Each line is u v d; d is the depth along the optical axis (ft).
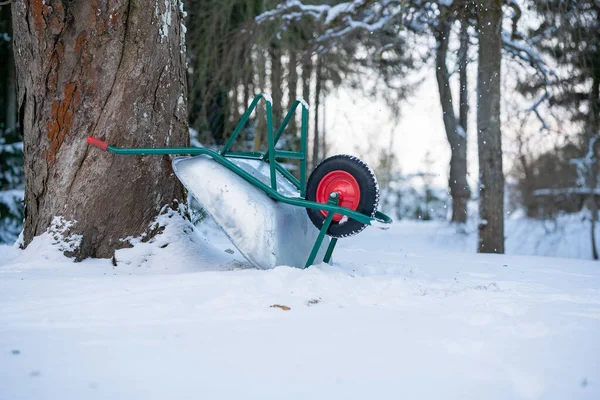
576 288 14.46
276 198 14.84
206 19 53.42
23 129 18.31
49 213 17.29
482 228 36.24
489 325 9.35
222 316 9.83
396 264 19.85
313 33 50.62
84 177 17.08
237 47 48.62
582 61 38.52
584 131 44.37
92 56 17.17
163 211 17.71
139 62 17.31
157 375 6.82
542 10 35.01
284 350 7.80
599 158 53.57
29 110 17.74
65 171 17.19
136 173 17.28
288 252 14.88
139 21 17.29
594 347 8.23
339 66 53.88
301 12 44.37
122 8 17.13
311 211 14.76
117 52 17.19
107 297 11.24
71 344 8.05
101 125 17.13
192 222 18.90
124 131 17.20
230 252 19.17
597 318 10.19
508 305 10.79
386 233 57.57
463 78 42.42
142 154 16.89
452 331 8.86
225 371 6.96
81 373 6.88
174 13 18.19
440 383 6.69
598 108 42.65
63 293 11.72
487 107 35.76
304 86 56.75
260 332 8.72
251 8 51.42
